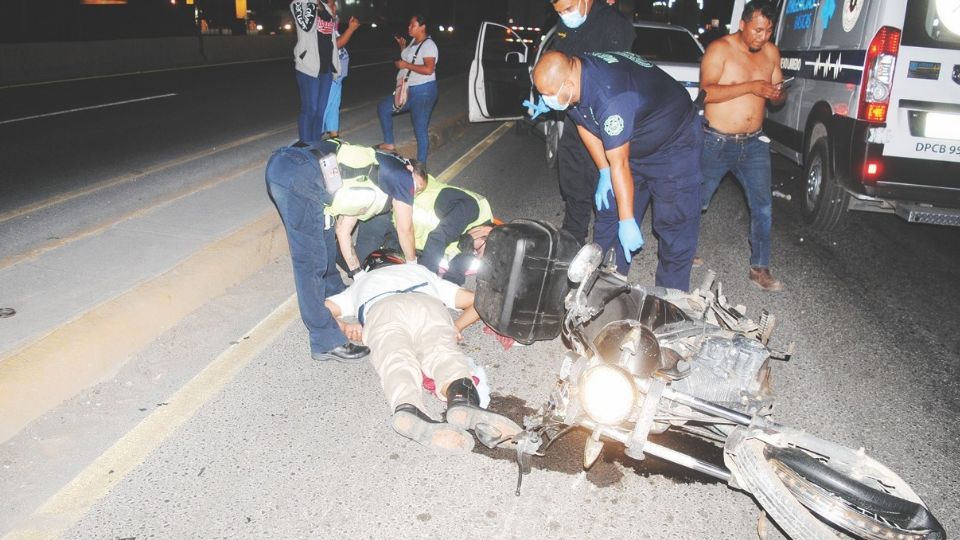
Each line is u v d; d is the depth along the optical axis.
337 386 3.90
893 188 5.82
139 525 2.87
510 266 3.56
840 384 4.18
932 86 5.63
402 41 7.95
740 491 3.23
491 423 3.13
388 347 3.45
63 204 6.51
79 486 3.06
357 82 17.31
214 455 3.30
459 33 47.22
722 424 3.01
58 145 8.97
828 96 6.49
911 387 4.19
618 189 3.78
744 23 4.81
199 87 15.05
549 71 3.63
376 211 4.08
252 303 4.83
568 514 3.04
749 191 5.35
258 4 37.81
